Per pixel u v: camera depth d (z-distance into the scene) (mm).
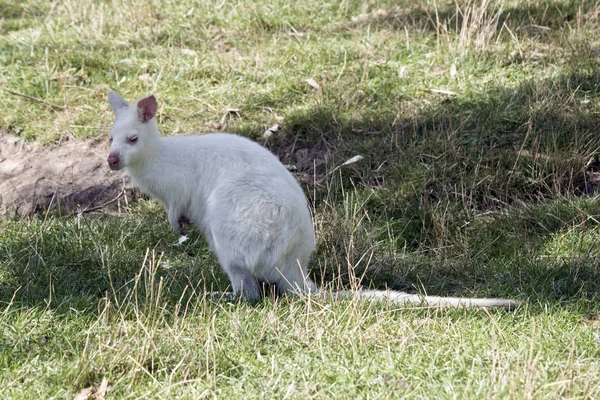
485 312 8688
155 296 9078
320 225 10984
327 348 7852
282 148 13188
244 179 9336
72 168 13094
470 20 15570
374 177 12281
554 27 15320
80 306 9047
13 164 13297
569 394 6867
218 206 9383
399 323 8352
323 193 12188
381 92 13805
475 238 11047
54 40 16312
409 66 14422
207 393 7199
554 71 13758
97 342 8086
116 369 7672
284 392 7195
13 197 12727
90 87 14859
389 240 11172
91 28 16594
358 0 17047
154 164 9914
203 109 13922
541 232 11000
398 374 7371
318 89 13883
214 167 9695
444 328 8242
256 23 16281
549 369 7281
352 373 7379
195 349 7879
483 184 11781
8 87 14727
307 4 17016
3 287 9680
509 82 13719
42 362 7883
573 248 10430
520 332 8211
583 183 11906
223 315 8695
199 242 11344
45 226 11344
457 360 7496
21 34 16875
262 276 9469
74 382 7465
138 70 15070
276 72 14586
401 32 15562
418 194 11789
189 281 9414
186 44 15992
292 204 9266
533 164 11977
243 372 7621
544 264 10062
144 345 7738
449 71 14148
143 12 16922
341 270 10297
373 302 8875
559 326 8367
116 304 8797
